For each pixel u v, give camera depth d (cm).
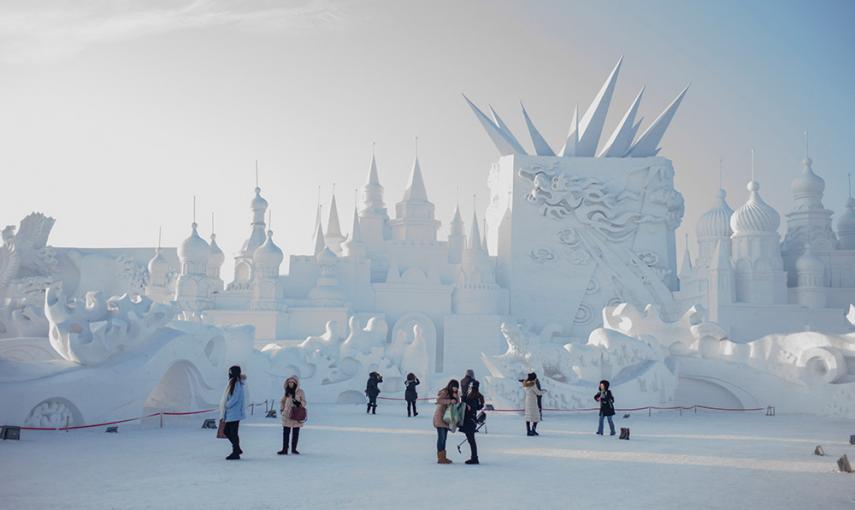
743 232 7119
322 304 6562
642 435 2242
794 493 1237
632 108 7731
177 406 2697
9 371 2111
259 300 6244
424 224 7975
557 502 1154
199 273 6506
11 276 4753
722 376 3478
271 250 6438
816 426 2588
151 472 1429
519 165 7388
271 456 1680
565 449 1855
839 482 1351
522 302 7200
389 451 1789
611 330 3400
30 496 1181
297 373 4100
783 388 3316
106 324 2292
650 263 7194
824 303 7062
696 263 7538
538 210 7294
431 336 6725
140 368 2345
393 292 6888
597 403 3122
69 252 6494
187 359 2595
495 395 3112
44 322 3259
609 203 7250
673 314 7025
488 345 6638
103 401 2230
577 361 3250
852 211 7950
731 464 1581
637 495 1216
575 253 7238
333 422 2683
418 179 8150
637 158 7381
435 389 4572
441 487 1281
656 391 3266
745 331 6675
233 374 1625
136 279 6562
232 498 1173
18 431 1930
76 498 1167
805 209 7569
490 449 1855
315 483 1314
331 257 6731
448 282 7288
